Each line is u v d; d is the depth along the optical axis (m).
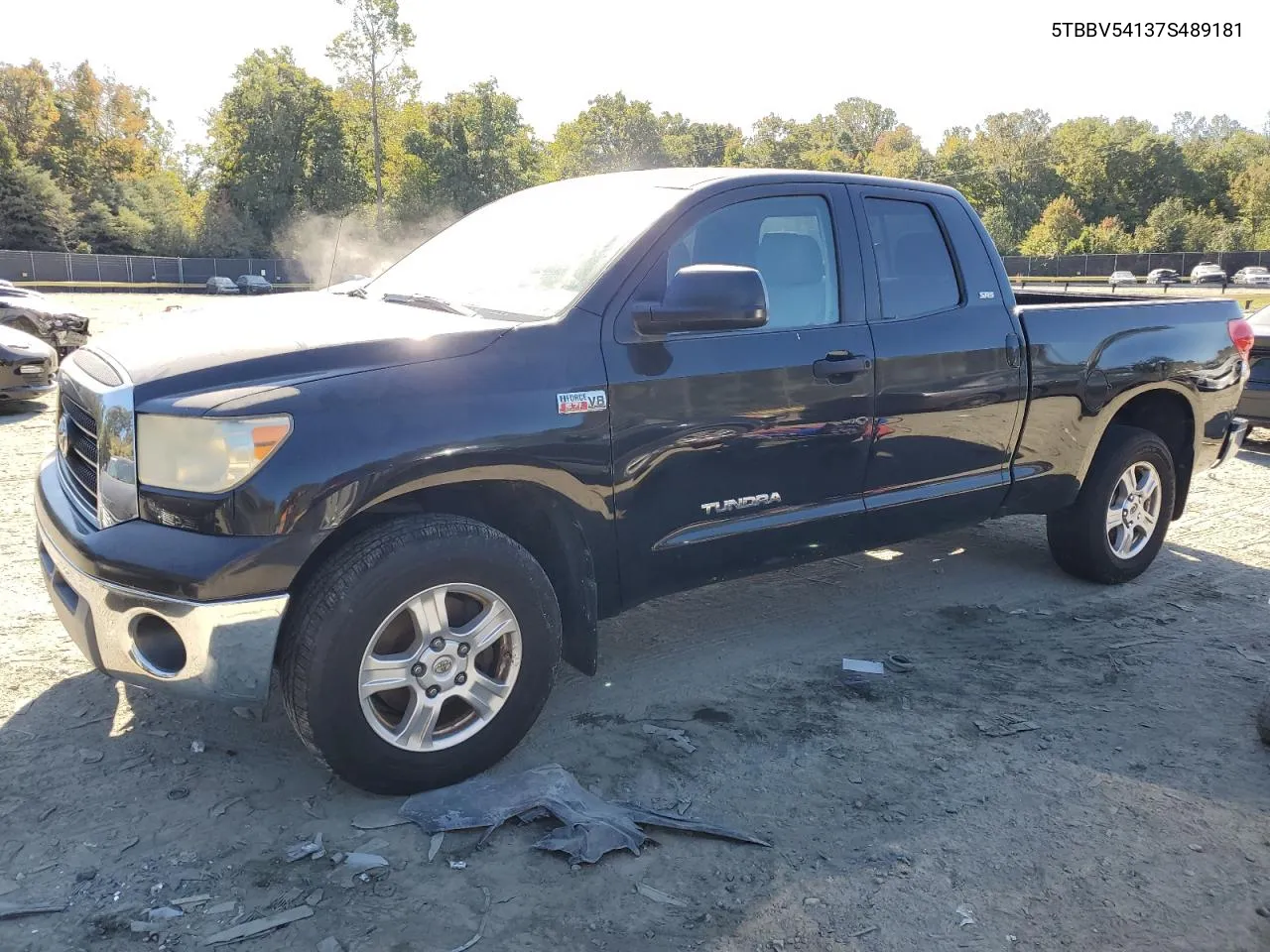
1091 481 5.09
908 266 4.34
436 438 3.00
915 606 4.98
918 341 4.18
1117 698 3.99
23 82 75.81
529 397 3.18
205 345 3.07
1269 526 6.65
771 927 2.59
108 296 50.06
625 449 3.41
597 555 3.47
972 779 3.34
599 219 3.80
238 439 2.77
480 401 3.10
